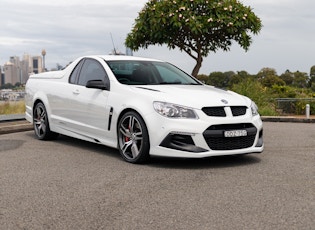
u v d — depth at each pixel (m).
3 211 4.18
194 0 14.26
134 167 6.14
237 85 17.09
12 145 8.12
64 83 8.11
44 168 6.10
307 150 7.58
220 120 6.01
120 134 6.60
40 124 8.73
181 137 5.96
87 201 4.49
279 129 10.87
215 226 3.72
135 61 7.64
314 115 16.44
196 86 7.10
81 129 7.53
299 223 3.78
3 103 17.34
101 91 7.08
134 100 6.39
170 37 14.87
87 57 7.93
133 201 4.48
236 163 6.40
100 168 6.08
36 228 3.72
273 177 5.49
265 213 4.05
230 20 14.27
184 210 4.17
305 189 4.91
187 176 5.57
